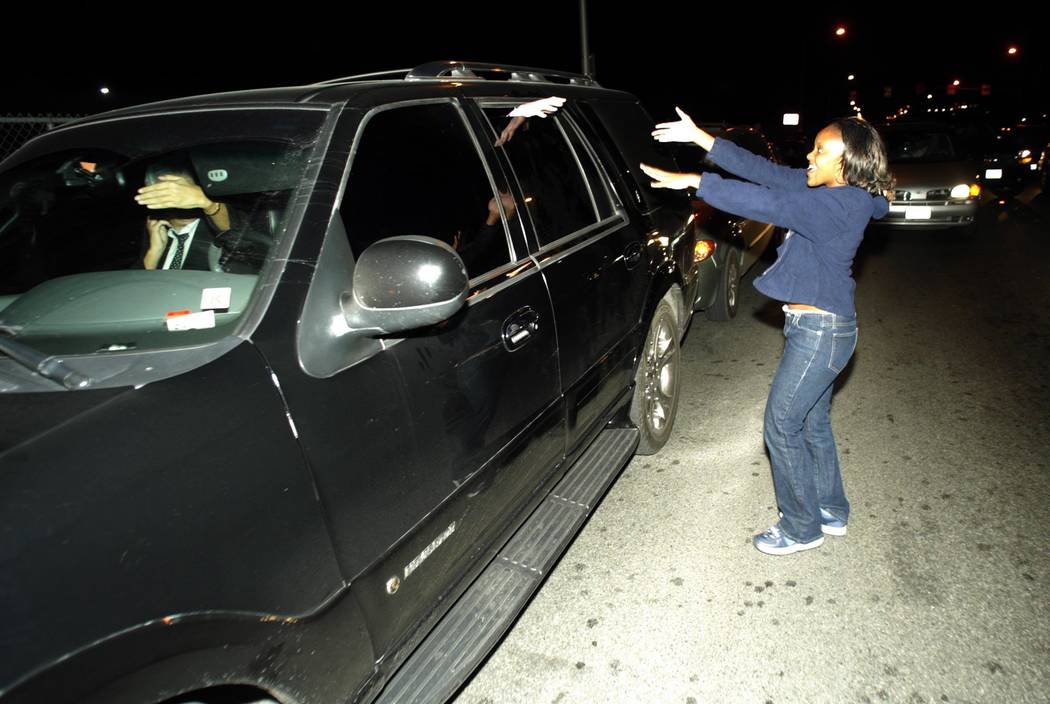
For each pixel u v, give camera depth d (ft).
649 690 8.25
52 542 3.80
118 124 7.72
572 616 9.53
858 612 9.21
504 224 8.22
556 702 8.17
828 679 8.21
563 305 8.83
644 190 12.45
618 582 10.16
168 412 4.63
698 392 16.69
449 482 6.66
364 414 5.66
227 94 7.88
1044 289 23.67
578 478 10.07
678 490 12.44
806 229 8.27
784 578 9.97
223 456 4.65
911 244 32.50
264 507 4.79
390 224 6.66
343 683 5.53
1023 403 14.98
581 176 10.60
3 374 5.26
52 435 4.34
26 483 3.98
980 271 26.71
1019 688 7.91
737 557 10.52
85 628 3.72
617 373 10.79
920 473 12.42
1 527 3.73
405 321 5.48
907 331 20.11
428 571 6.52
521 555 8.41
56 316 6.06
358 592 5.57
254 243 6.14
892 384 16.37
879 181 8.34
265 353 5.18
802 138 59.88
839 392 16.10
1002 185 50.83
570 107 11.03
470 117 8.35
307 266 5.68
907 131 34.81
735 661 8.58
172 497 4.33
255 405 4.94
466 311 7.06
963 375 16.67
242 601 4.56
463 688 8.43
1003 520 10.91
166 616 4.09
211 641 4.37
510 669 8.68
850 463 12.92
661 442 13.47
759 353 19.03
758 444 13.89
